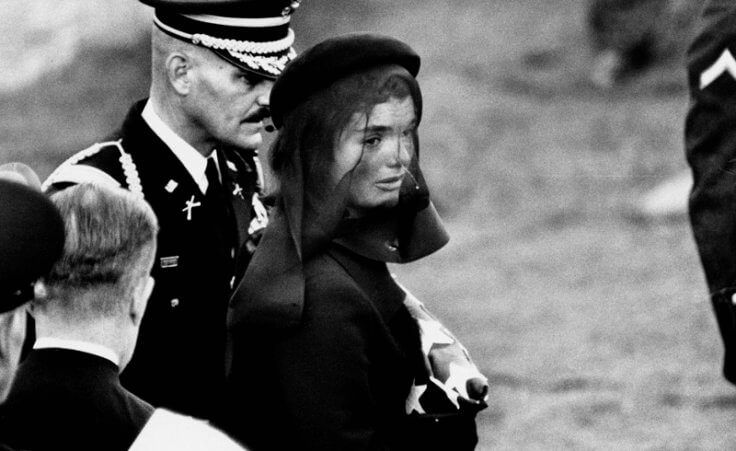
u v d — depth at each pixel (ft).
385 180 27.53
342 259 27.43
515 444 63.46
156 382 32.55
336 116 27.14
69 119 142.51
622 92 152.35
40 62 155.12
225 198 33.71
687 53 31.86
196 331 32.91
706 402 67.36
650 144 133.28
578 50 166.91
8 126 140.56
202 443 22.52
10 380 23.91
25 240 21.18
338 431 25.94
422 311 28.63
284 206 27.37
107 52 155.43
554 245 105.91
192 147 33.22
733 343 30.50
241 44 31.86
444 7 185.88
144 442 22.56
